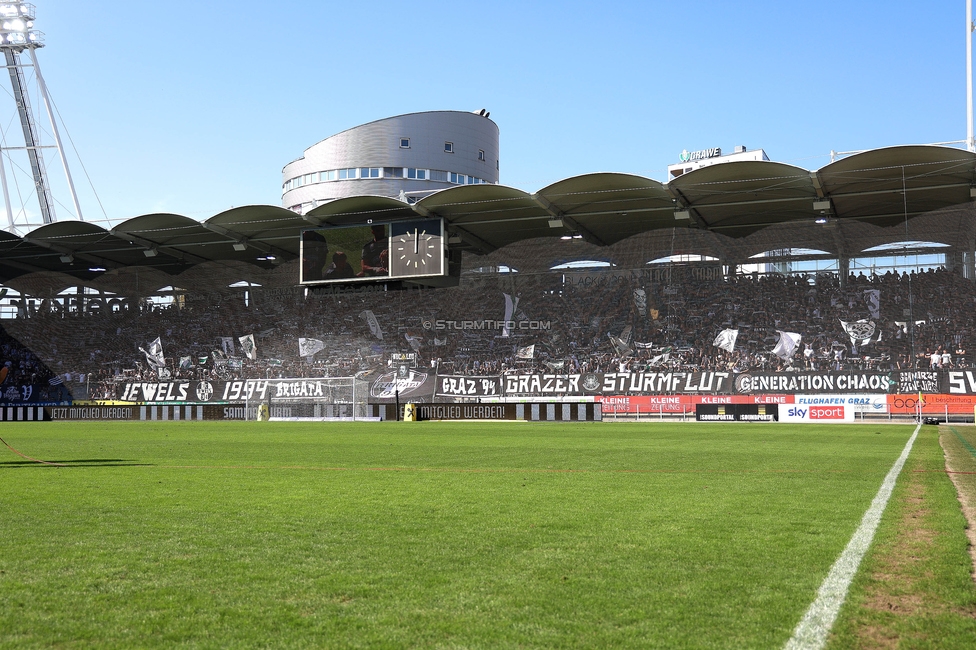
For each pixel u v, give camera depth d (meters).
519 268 56.47
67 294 65.25
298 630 5.05
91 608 5.54
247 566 6.77
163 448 22.08
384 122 79.00
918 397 39.25
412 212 52.16
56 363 61.94
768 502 10.42
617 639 4.86
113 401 58.44
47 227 55.25
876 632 4.98
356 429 34.25
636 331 53.50
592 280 55.22
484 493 11.59
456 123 81.06
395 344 57.50
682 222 52.56
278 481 13.36
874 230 49.41
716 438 25.94
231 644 4.81
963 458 17.44
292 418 50.16
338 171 79.50
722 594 5.80
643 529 8.42
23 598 5.79
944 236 48.09
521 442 24.25
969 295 47.19
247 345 60.31
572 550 7.34
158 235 56.94
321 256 54.66
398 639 4.88
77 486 12.66
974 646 4.74
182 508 10.15
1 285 65.44
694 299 53.16
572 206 49.38
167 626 5.14
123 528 8.64
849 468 15.19
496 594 5.84
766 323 51.38
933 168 41.06
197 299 63.41
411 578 6.32
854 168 41.19
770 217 50.59
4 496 11.39
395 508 10.06
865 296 49.88
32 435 29.92
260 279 62.12
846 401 42.38
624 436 27.53
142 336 62.56
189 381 57.69
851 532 8.16
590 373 50.12
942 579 6.19
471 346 56.19
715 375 47.12
